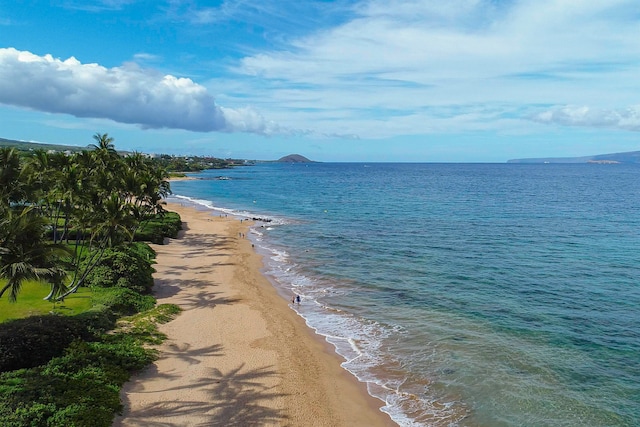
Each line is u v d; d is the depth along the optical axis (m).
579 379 22.45
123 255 36.47
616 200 105.69
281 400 20.58
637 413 19.52
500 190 139.38
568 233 62.16
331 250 54.16
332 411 19.98
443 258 48.41
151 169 72.38
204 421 18.55
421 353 25.64
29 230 21.61
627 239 57.50
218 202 114.12
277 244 58.53
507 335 27.83
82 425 16.48
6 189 35.91
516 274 41.47
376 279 40.88
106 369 21.31
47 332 22.62
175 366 23.25
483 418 19.36
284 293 37.47
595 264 44.75
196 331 28.20
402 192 136.38
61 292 29.94
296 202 111.94
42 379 19.00
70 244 48.91
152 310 31.00
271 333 28.36
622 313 31.31
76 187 42.66
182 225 73.62
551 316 30.91
